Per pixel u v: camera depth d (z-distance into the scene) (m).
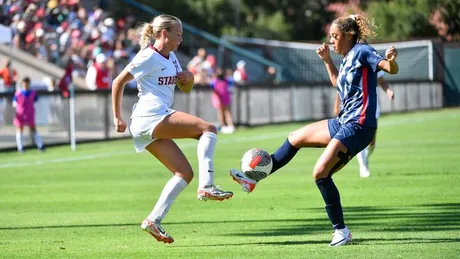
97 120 91.62
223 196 28.73
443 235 31.33
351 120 29.12
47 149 85.56
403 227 33.53
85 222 37.78
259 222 36.38
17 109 81.81
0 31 75.00
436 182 48.62
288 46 157.00
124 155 76.94
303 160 67.44
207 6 175.12
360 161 53.00
